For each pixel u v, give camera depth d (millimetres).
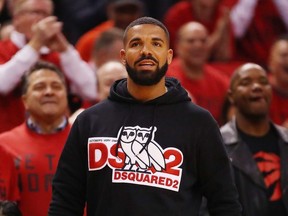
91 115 7699
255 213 9617
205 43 13273
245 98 10180
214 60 14641
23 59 10727
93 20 15523
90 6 15562
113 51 12656
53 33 10922
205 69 13422
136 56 7469
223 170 7641
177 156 7496
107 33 12797
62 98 9945
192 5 14898
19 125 10758
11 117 10750
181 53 13266
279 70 13406
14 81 10711
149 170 7457
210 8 14828
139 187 7422
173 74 13234
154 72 7484
